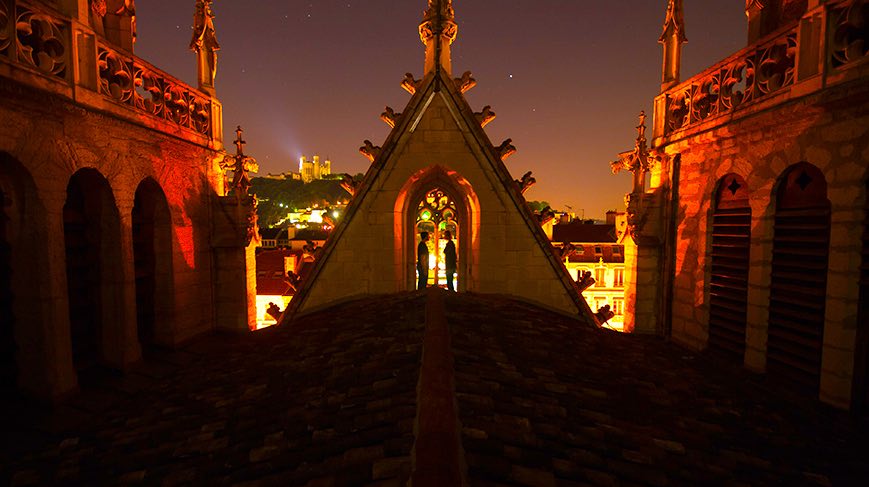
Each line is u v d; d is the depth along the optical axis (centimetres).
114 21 759
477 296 788
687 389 508
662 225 909
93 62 603
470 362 394
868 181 492
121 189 684
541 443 270
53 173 557
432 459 178
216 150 938
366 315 682
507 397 330
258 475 269
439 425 211
